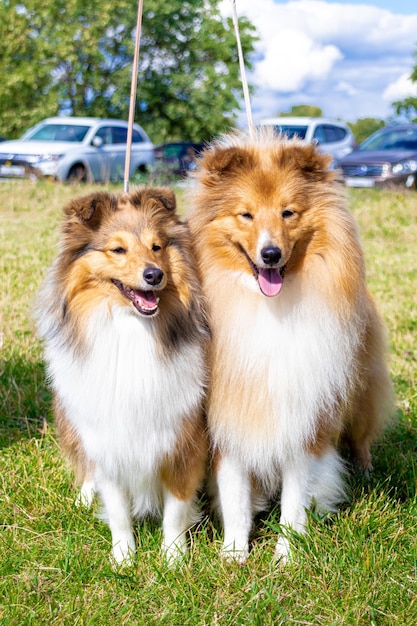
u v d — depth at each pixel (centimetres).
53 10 3070
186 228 380
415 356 643
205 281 376
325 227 364
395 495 420
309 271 364
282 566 369
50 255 955
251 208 355
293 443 373
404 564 363
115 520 382
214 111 3216
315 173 369
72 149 1712
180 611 337
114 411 353
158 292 349
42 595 349
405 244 1138
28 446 482
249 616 328
